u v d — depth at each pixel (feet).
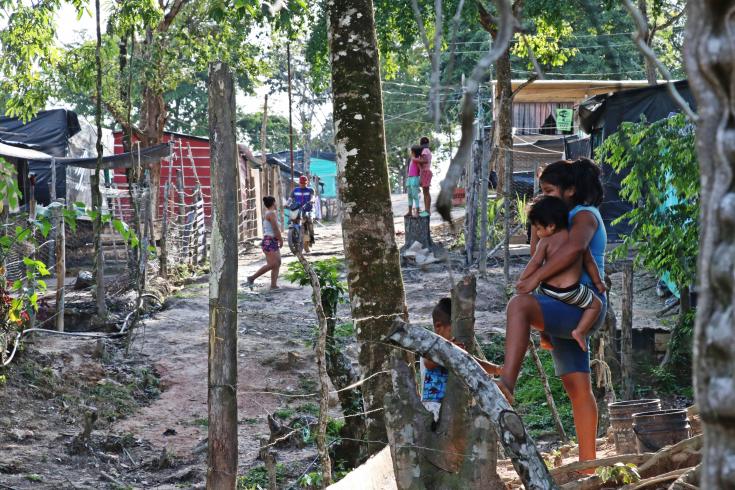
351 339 46.39
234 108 19.29
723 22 4.14
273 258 59.82
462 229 65.36
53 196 48.34
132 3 58.39
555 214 13.97
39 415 35.86
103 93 73.41
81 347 43.78
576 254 13.80
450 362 10.45
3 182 34.99
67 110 82.33
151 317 51.62
